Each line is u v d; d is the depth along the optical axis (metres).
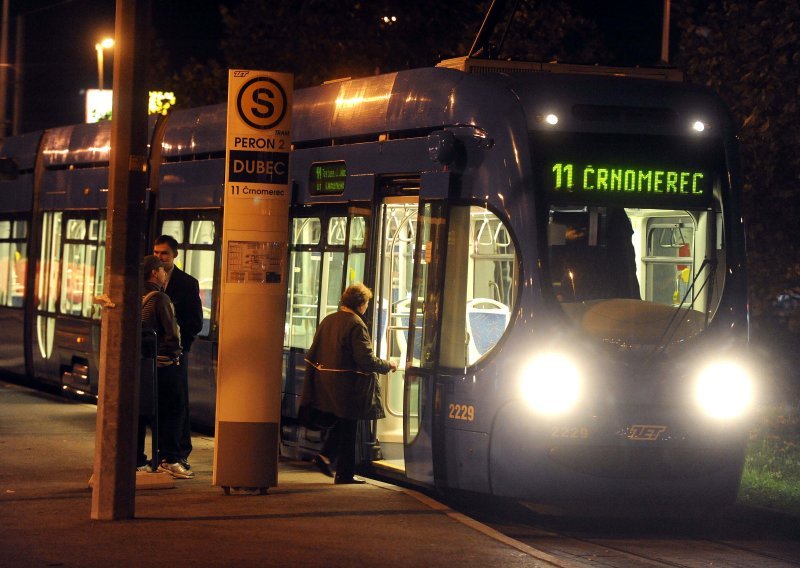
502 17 54.16
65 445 29.72
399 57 57.94
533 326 22.91
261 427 23.48
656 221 23.83
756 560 21.11
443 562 18.38
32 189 45.59
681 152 24.08
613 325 23.08
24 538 19.08
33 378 45.16
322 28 59.19
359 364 25.31
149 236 36.28
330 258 28.12
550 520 24.38
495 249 23.59
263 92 23.12
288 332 29.88
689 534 23.44
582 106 23.84
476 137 24.00
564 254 23.23
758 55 38.09
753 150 37.91
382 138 26.61
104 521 20.52
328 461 26.25
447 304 24.22
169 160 35.78
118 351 20.42
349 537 19.91
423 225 24.88
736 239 24.08
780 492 26.59
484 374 23.44
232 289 23.31
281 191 23.28
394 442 27.30
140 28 20.22
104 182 39.94
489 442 23.25
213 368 32.69
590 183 23.53
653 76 25.88
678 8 40.53
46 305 43.88
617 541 22.42
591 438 22.69
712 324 23.55
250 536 19.69
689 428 23.08
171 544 18.89
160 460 25.70
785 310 39.34
